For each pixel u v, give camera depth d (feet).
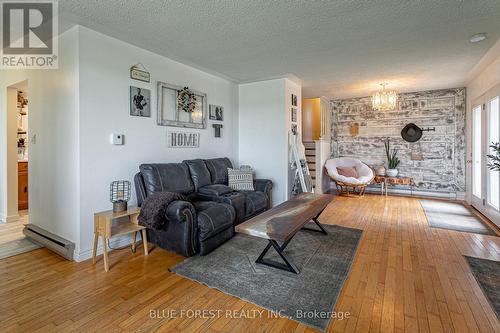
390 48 10.73
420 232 11.62
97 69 9.14
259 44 10.27
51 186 9.82
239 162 17.13
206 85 14.23
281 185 15.78
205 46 10.46
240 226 7.57
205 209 9.60
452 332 5.40
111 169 9.63
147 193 9.95
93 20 8.29
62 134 9.26
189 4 7.35
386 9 7.71
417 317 5.85
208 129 14.39
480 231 11.70
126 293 6.82
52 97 9.63
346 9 7.68
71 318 5.84
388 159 20.92
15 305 6.28
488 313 5.97
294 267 7.92
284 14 7.94
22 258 8.87
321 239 10.75
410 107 20.30
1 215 13.17
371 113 21.81
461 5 7.53
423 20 8.39
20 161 15.06
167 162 11.92
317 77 15.21
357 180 19.63
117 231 8.61
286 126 15.70
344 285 7.20
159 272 7.94
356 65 13.01
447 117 19.10
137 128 10.55
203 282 7.36
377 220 13.57
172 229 9.08
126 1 7.18
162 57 11.59
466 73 14.64
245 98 16.85
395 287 7.08
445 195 19.38
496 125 12.84
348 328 5.53
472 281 7.37
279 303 6.40
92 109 9.00
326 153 22.44
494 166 11.02
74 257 8.78
